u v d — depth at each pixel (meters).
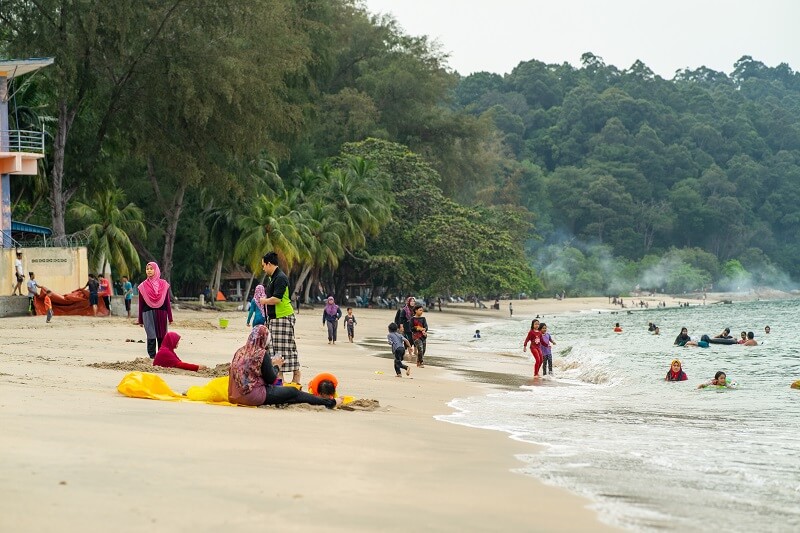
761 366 28.80
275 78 49.56
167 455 7.24
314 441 8.81
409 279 87.31
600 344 40.91
